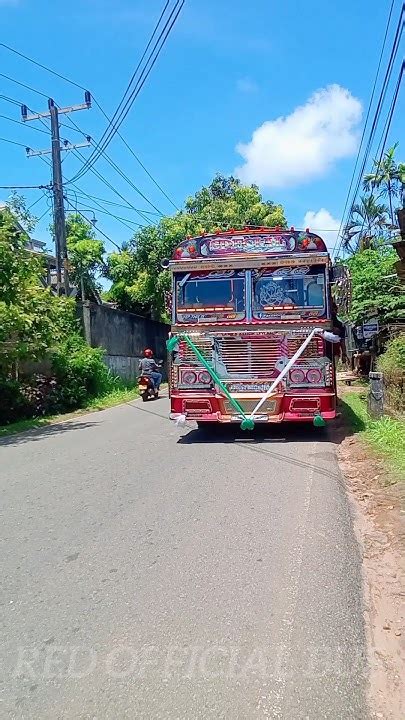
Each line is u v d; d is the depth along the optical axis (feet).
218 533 18.37
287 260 33.45
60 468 28.89
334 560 16.20
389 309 55.42
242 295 33.81
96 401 62.34
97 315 71.82
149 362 66.23
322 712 9.92
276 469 26.86
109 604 13.83
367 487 23.90
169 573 15.44
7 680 11.07
